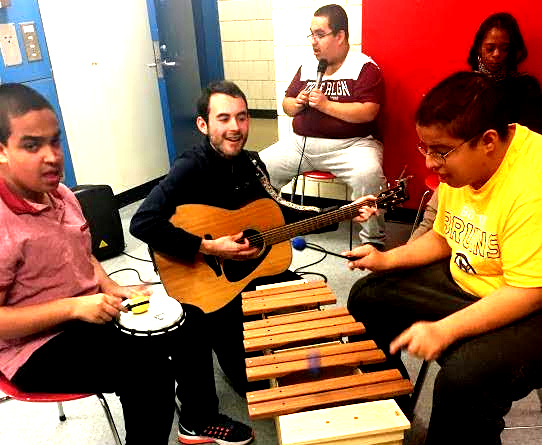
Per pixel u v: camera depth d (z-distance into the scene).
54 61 3.22
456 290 1.30
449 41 2.71
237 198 1.83
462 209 1.24
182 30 4.20
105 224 2.96
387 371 1.12
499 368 1.01
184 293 1.75
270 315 1.43
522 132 1.12
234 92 1.70
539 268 1.04
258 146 5.24
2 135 1.11
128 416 1.28
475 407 1.03
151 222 1.66
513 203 1.07
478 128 1.03
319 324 1.28
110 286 1.46
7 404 1.88
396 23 2.81
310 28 2.78
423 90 2.87
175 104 4.23
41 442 1.68
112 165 3.78
